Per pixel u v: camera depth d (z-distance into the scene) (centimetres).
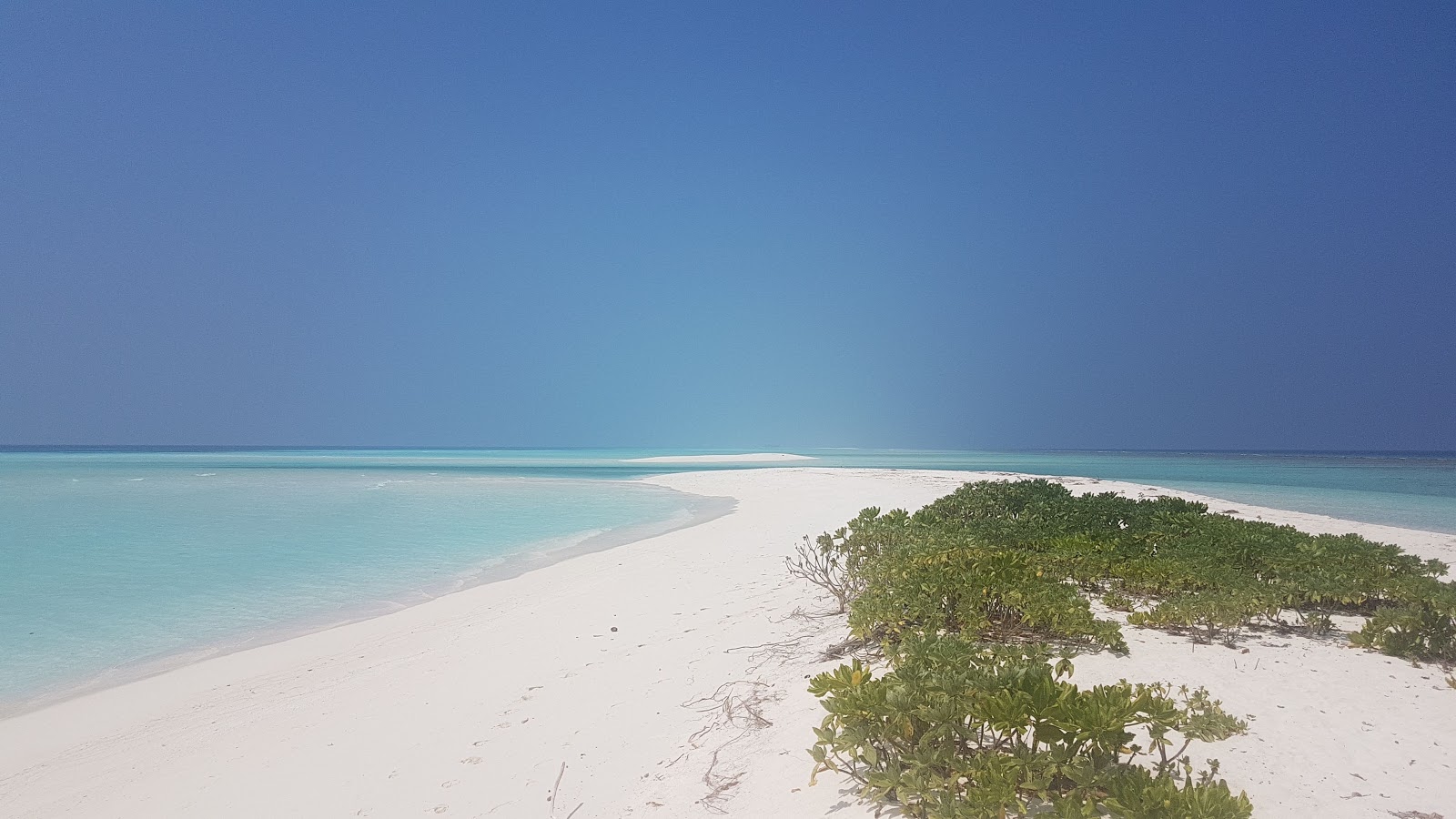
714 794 477
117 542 2036
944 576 781
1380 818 390
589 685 734
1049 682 425
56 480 4912
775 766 496
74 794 608
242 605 1291
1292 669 646
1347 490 3781
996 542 1156
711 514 2681
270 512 2828
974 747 456
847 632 797
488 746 616
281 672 912
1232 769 448
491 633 1000
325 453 17412
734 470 5872
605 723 634
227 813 550
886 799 421
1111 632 687
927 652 511
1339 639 753
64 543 2019
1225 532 1155
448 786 554
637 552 1695
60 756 691
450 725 673
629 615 1029
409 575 1552
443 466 7994
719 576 1286
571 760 571
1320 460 12788
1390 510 2675
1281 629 795
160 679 906
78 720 781
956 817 375
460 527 2381
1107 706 409
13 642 1070
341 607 1274
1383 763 456
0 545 1986
